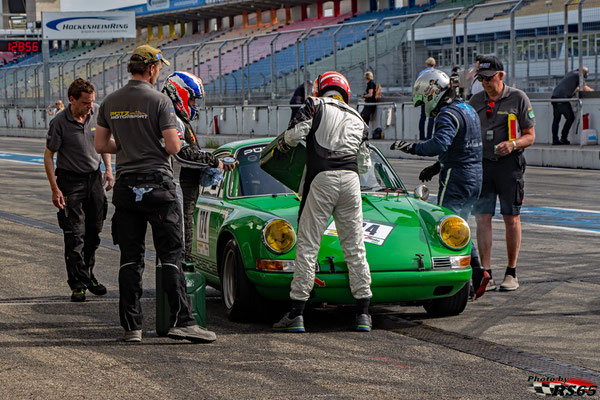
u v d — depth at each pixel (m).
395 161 26.78
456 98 8.20
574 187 18.34
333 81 7.32
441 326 7.39
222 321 7.63
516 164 8.82
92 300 8.62
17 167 27.20
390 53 32.31
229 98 41.75
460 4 46.41
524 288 8.99
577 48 24.86
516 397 5.32
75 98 8.51
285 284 7.12
